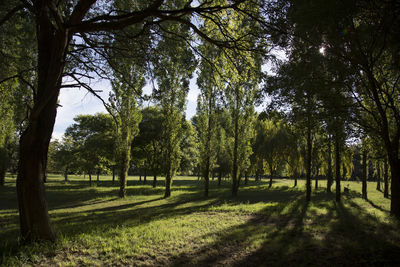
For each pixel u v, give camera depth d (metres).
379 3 5.22
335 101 10.78
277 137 35.19
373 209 14.64
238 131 26.72
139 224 9.50
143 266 5.18
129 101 24.73
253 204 17.31
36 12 6.45
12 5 7.64
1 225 10.47
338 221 10.31
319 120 11.91
